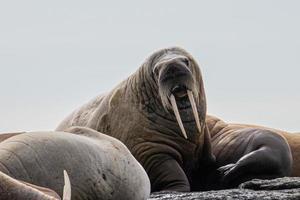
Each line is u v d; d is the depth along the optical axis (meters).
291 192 25.53
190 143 34.09
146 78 34.22
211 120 37.84
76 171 22.11
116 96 34.88
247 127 37.41
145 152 33.69
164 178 33.22
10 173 20.69
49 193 19.08
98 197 22.78
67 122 36.78
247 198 24.52
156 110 33.88
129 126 34.09
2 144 21.56
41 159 21.39
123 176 23.59
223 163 35.12
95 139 23.75
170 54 34.03
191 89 32.31
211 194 26.08
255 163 33.25
